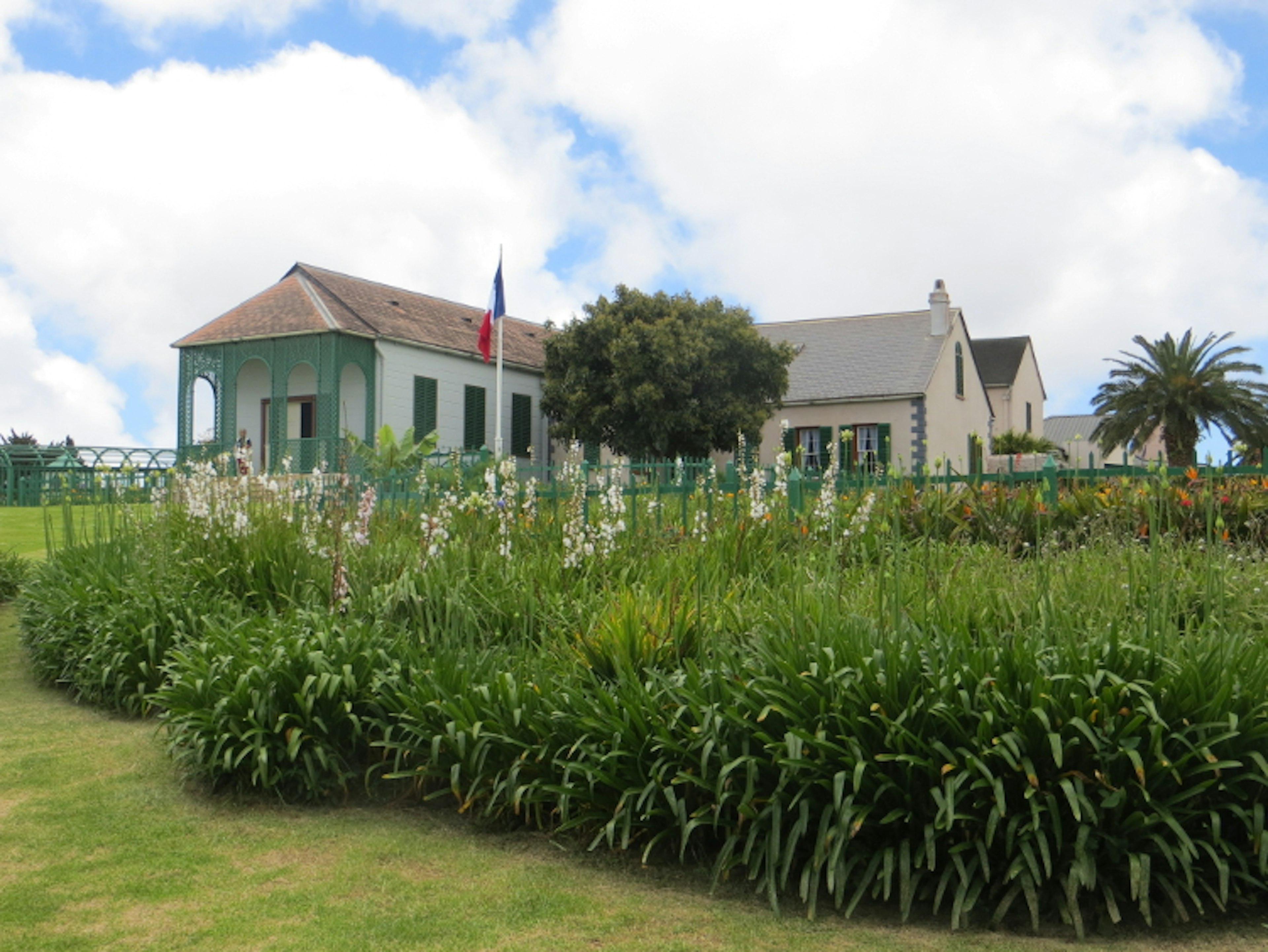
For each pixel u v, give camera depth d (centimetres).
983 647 421
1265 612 523
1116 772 357
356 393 2867
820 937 350
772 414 3061
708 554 712
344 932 360
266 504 842
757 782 398
